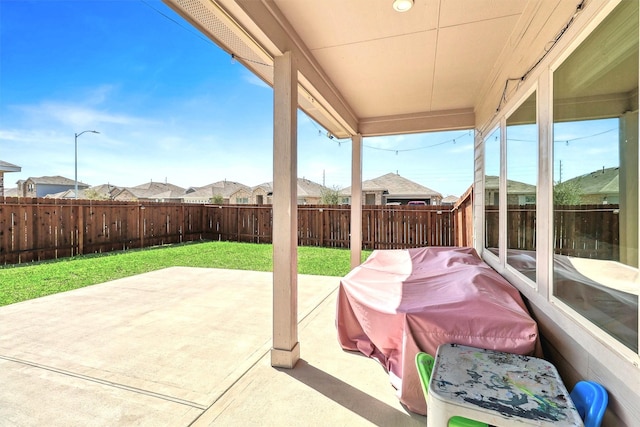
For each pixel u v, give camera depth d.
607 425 1.24
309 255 7.34
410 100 4.04
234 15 1.84
